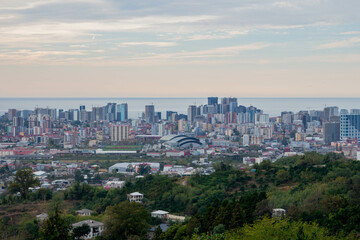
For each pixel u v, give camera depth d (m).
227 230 120.00
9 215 168.62
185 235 129.75
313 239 96.69
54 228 104.69
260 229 100.62
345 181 156.88
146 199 196.12
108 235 145.25
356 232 111.50
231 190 189.50
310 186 164.75
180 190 194.00
